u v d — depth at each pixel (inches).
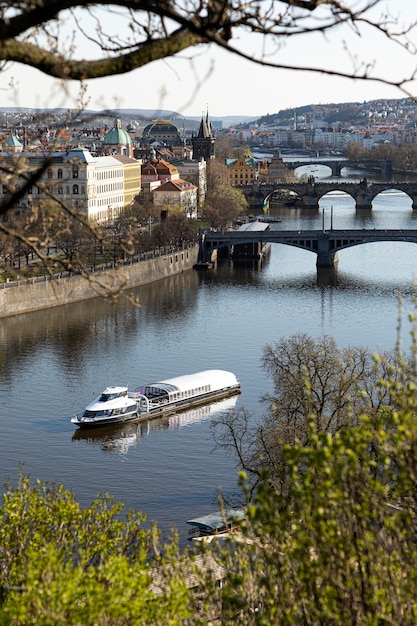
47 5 890.1
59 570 1824.6
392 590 1342.3
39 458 6466.5
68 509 2573.8
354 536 1334.9
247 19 935.7
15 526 2532.0
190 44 954.7
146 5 890.7
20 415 7337.6
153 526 1937.7
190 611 1697.8
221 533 4675.2
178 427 7317.9
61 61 940.6
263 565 1549.0
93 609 1647.4
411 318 1567.4
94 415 7224.4
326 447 1328.7
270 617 1416.1
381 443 1362.0
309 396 1594.5
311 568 1350.9
